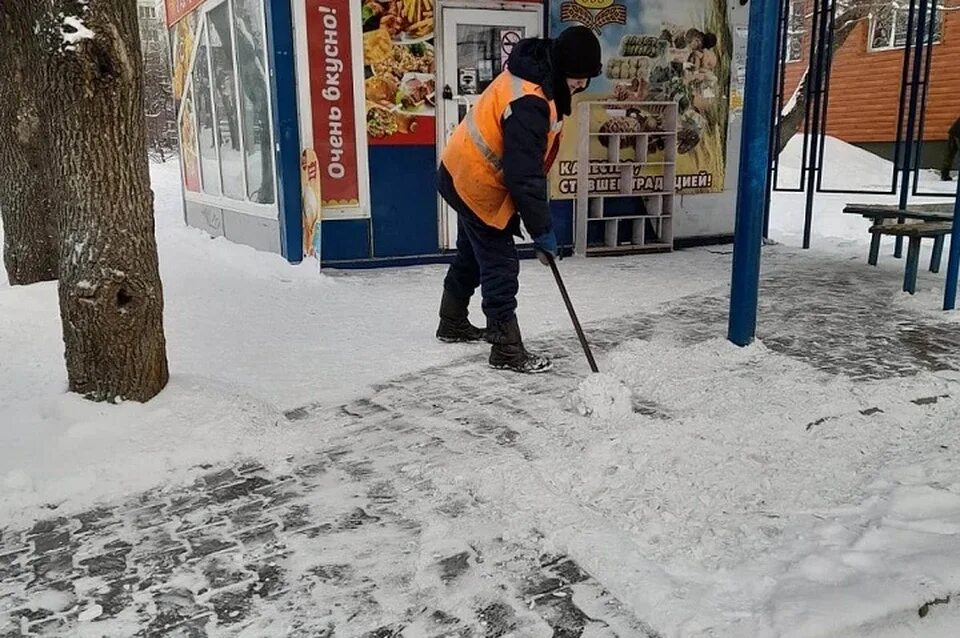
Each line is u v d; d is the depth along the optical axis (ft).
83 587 7.50
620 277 22.80
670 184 27.32
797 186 49.52
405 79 23.75
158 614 7.04
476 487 9.21
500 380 13.38
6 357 14.38
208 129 30.89
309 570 7.66
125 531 8.53
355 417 11.72
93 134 10.38
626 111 26.78
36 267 19.71
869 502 8.73
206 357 14.74
